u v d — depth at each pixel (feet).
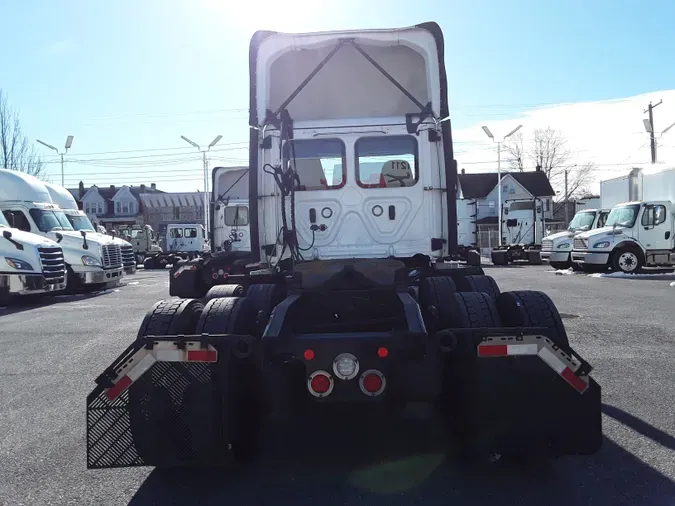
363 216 22.47
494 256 110.22
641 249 73.51
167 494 13.57
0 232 53.47
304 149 22.53
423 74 25.04
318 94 25.84
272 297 18.35
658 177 75.56
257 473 14.66
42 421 18.97
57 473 14.88
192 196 252.21
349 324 15.19
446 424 16.65
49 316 45.42
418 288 17.61
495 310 14.89
